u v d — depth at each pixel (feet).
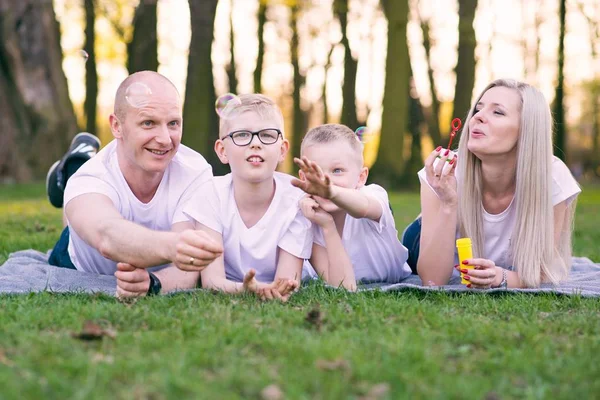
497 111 12.05
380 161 45.70
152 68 47.44
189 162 12.09
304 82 68.74
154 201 11.68
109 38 56.85
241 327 8.07
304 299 10.27
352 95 58.65
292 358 7.06
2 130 46.85
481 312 9.72
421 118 56.39
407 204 34.04
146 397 5.99
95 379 6.33
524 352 7.50
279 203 11.59
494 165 12.31
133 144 10.89
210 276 11.03
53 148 48.37
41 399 5.92
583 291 11.07
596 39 61.41
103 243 9.86
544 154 12.02
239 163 11.07
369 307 9.48
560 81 56.90
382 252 12.57
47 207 29.73
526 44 62.75
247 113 11.06
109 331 7.86
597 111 102.01
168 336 7.77
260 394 6.12
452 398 6.19
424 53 61.00
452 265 12.30
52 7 50.08
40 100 48.49
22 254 14.70
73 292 10.52
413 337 7.95
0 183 45.91
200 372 6.61
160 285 10.82
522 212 12.10
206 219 11.37
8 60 47.55
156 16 47.39
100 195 10.91
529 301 10.34
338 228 12.16
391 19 44.65
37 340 7.48
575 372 6.89
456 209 12.21
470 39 44.96
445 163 11.94
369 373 6.63
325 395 6.15
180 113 11.09
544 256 12.06
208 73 40.96
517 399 6.33
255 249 11.48
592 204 42.50
